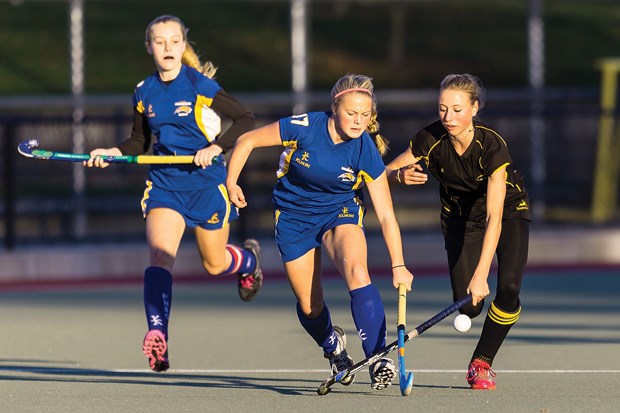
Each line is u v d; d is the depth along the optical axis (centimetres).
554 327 3847
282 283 5259
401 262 2473
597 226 6203
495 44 12169
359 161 2456
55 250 5681
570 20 12562
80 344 3500
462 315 2416
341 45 11994
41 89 10675
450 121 2480
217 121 2697
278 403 2441
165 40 2625
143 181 5822
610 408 2367
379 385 2444
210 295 4841
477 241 2694
